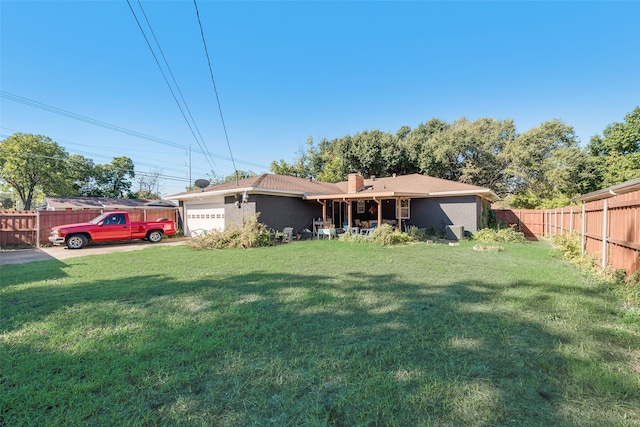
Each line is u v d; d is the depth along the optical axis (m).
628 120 23.66
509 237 13.57
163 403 2.16
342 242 12.73
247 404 2.15
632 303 4.33
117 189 37.91
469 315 3.90
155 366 2.66
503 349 2.96
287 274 6.56
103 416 2.02
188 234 18.02
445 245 11.66
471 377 2.47
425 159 27.52
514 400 2.16
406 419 1.98
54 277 6.50
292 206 15.54
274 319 3.85
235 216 14.55
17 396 2.21
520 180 27.52
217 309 4.25
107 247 12.63
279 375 2.53
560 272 6.55
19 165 25.92
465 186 15.69
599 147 25.95
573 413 2.01
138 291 5.21
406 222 16.62
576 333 3.31
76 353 2.92
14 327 3.62
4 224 13.07
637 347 2.96
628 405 2.09
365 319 3.83
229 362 2.75
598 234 7.00
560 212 13.55
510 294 4.86
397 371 2.58
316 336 3.32
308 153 35.53
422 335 3.31
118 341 3.19
